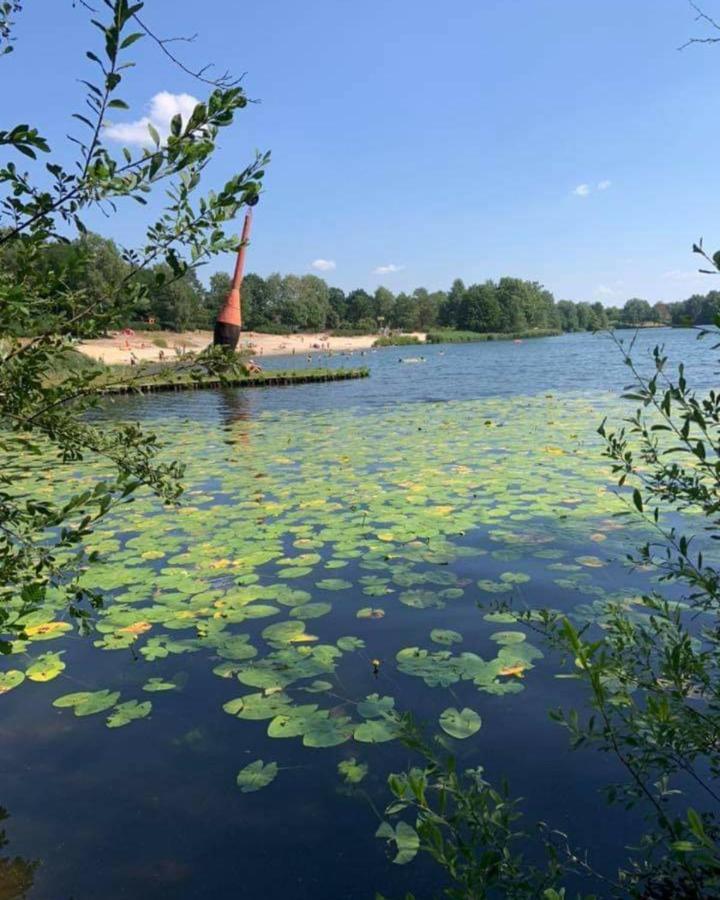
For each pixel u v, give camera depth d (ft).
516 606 13.11
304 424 44.42
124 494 6.22
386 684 10.48
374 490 23.17
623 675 6.52
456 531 18.07
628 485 22.22
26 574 5.94
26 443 5.98
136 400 71.72
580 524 18.25
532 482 23.27
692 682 6.25
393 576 14.98
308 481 25.17
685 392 5.56
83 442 6.60
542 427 36.91
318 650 11.62
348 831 7.57
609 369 98.78
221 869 7.12
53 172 4.91
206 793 8.28
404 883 6.82
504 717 9.45
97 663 11.59
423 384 81.66
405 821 7.68
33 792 8.39
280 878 6.98
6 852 7.42
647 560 6.79
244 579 15.17
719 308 4.63
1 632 5.63
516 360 137.90
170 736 9.43
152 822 7.83
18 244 5.30
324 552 16.80
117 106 4.78
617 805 7.63
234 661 11.42
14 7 4.84
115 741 9.37
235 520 20.06
